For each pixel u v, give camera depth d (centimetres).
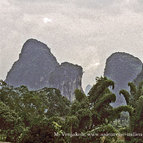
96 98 2462
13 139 2036
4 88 3030
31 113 2773
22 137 1733
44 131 1638
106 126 2083
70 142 1939
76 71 17500
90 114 2191
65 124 1966
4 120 2136
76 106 2336
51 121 1739
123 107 2445
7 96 2966
